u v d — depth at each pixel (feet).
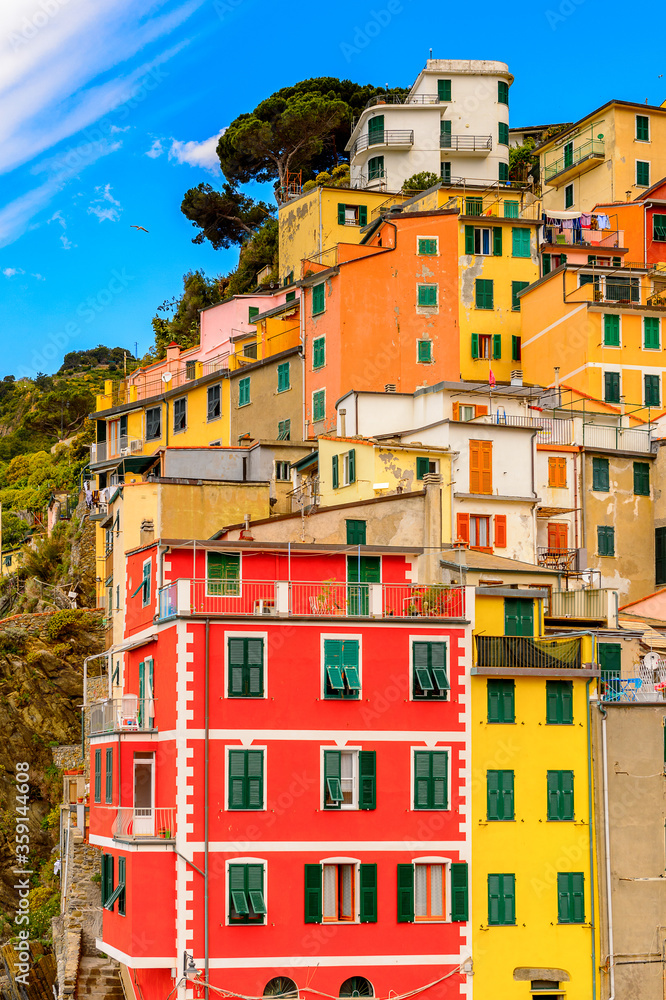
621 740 168.04
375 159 343.46
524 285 277.03
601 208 309.42
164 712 160.97
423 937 157.28
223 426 284.82
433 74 350.84
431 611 167.22
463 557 179.32
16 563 335.06
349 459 207.82
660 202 304.09
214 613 158.61
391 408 236.02
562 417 242.99
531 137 415.23
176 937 151.94
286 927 153.79
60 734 254.27
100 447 316.40
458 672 164.45
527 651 167.73
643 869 165.27
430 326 266.77
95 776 175.73
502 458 214.90
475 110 350.64
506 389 238.27
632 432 236.43
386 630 163.12
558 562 219.00
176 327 394.32
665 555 228.22
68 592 287.28
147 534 206.80
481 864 160.76
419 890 159.22
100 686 236.84
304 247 325.42
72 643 257.55
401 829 159.02
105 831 167.63
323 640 160.86
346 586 165.78
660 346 262.47
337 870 157.17
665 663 179.11
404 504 185.78
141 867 152.97
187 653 156.97
